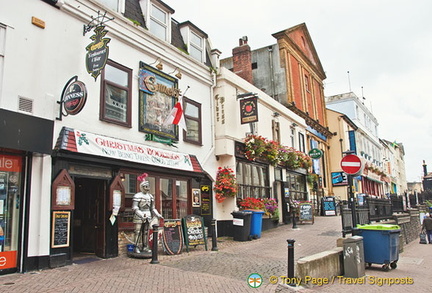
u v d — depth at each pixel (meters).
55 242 7.94
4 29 7.69
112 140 9.76
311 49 31.30
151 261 8.71
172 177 11.95
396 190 65.75
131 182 10.39
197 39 14.73
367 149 42.19
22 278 6.90
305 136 24.28
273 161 17.64
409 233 16.08
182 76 13.19
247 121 15.11
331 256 7.95
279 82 25.27
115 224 9.55
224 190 13.98
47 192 7.93
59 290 6.16
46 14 8.55
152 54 11.80
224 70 15.06
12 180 7.56
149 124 11.26
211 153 14.18
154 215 9.91
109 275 7.34
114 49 10.45
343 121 33.81
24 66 7.91
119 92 10.47
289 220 18.94
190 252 10.35
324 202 24.72
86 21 9.55
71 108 8.20
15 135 7.26
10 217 7.48
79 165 8.81
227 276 7.53
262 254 10.06
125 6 11.29
